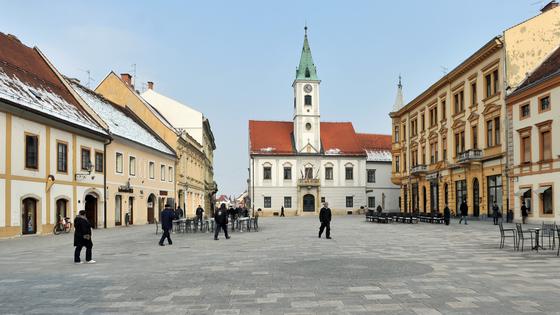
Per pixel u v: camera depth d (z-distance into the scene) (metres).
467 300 9.04
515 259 14.88
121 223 39.22
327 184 79.50
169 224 21.34
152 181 46.28
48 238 25.81
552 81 32.88
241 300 9.25
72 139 31.86
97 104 42.12
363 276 11.81
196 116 67.19
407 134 63.34
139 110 53.66
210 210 90.62
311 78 80.19
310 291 10.01
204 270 13.12
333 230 31.28
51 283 11.33
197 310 8.52
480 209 43.00
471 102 45.09
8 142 25.45
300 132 79.62
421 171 56.78
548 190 33.72
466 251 17.33
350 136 83.62
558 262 14.14
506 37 38.53
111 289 10.51
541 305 8.62
